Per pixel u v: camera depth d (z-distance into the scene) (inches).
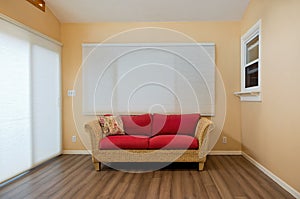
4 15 118.6
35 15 150.2
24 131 137.1
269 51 127.0
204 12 168.7
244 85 172.4
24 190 112.1
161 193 108.8
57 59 175.8
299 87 98.7
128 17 175.6
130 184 120.0
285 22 109.9
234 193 108.0
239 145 178.2
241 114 175.2
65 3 162.7
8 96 123.5
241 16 171.9
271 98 125.0
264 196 104.3
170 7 164.6
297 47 100.0
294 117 103.0
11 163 125.8
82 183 121.3
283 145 112.9
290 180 107.1
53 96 170.1
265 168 133.8
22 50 135.2
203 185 117.9
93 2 161.6
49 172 138.7
